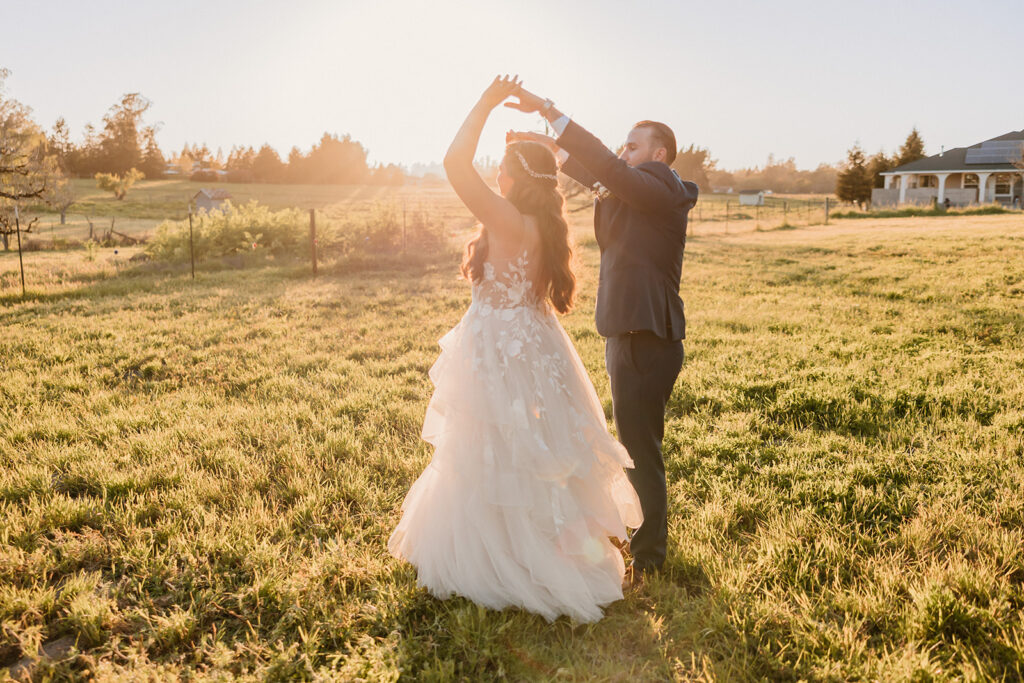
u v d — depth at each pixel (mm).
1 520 3072
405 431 4375
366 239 20609
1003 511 3062
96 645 2289
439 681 2076
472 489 2424
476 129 2322
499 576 2389
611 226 2580
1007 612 2312
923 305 9508
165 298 11383
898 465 3662
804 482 3457
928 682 1977
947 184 52344
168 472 3691
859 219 35250
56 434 4324
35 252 26703
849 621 2297
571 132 2303
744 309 9641
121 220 55219
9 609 2398
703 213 54344
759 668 2131
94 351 6992
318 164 136500
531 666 2156
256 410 4852
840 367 5867
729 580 2545
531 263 2479
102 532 3082
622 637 2326
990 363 5863
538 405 2400
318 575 2617
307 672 2105
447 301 10664
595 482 2525
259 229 21094
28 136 31578
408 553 2621
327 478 3646
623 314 2488
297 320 9016
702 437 4203
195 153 174625
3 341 7512
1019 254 14633
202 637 2270
